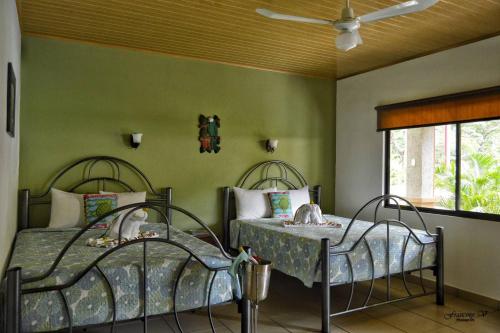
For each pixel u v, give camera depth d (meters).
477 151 4.01
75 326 2.06
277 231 3.59
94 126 3.95
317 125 5.29
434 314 3.34
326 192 5.35
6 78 2.20
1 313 1.91
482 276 3.62
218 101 4.59
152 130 4.23
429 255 3.49
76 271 2.12
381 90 4.70
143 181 4.18
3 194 2.12
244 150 4.76
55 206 3.60
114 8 3.06
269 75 4.94
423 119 4.16
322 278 2.88
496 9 2.98
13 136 2.77
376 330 3.01
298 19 2.47
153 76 4.23
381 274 3.20
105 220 3.56
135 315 2.21
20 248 2.76
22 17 3.26
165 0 2.91
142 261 2.29
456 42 3.76
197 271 2.38
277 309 3.43
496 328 3.05
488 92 3.54
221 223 4.60
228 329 3.01
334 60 4.48
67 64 3.84
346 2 2.71
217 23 3.36
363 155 4.96
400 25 3.32
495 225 3.54
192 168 4.44
